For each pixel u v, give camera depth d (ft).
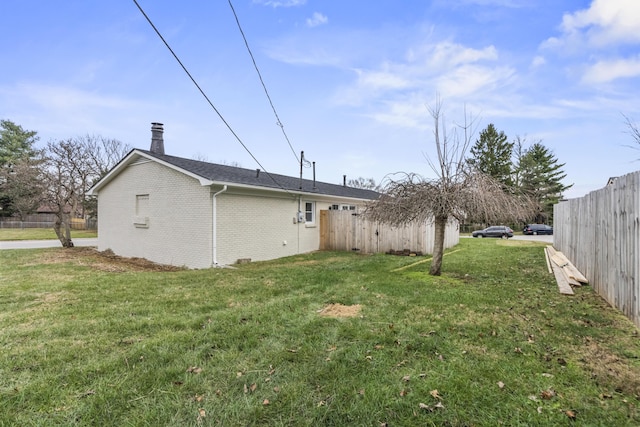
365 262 29.58
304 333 11.68
